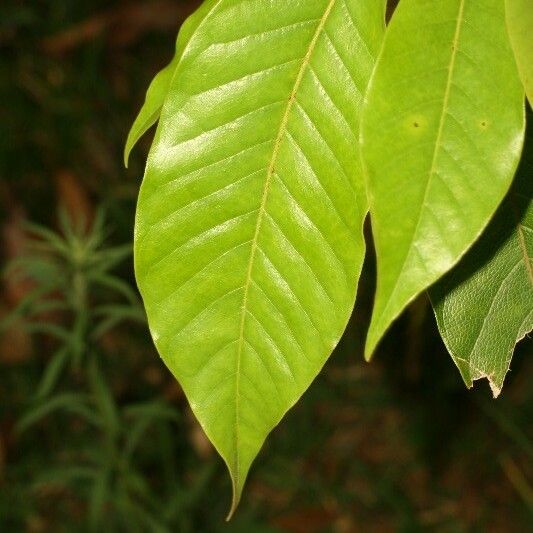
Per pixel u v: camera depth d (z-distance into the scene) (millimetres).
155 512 1230
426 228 367
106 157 1691
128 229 1546
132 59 1799
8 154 1625
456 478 1524
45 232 851
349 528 1443
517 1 371
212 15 395
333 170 399
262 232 406
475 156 369
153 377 1532
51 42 1744
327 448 1553
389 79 371
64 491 1395
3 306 1504
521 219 424
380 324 364
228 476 1399
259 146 402
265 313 410
